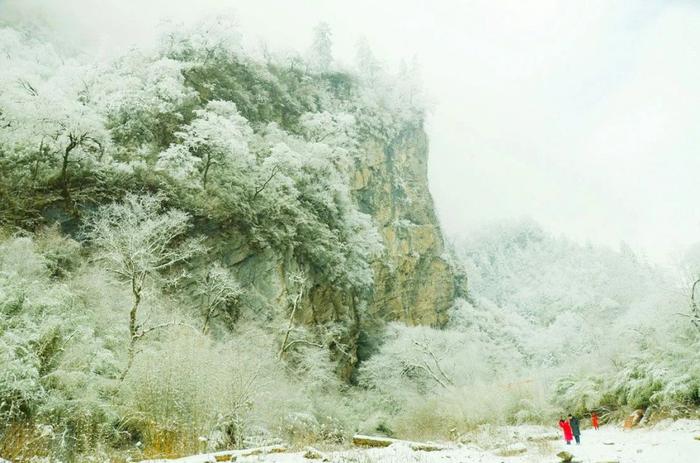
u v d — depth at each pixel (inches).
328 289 1509.6
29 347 417.7
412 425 1072.2
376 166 2370.8
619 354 989.8
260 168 1312.7
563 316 2711.6
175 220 840.3
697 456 405.1
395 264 2174.0
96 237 885.8
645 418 772.0
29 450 323.6
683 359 782.5
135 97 1213.7
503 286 4429.1
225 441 486.0
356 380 1517.0
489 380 1376.7
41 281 589.3
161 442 430.3
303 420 698.8
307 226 1425.9
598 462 398.0
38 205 943.7
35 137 1001.5
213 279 989.2
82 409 408.5
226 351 705.0
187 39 1638.8
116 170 1072.2
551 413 973.2
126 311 689.6
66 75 1300.4
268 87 1952.5
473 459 439.2
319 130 1829.5
